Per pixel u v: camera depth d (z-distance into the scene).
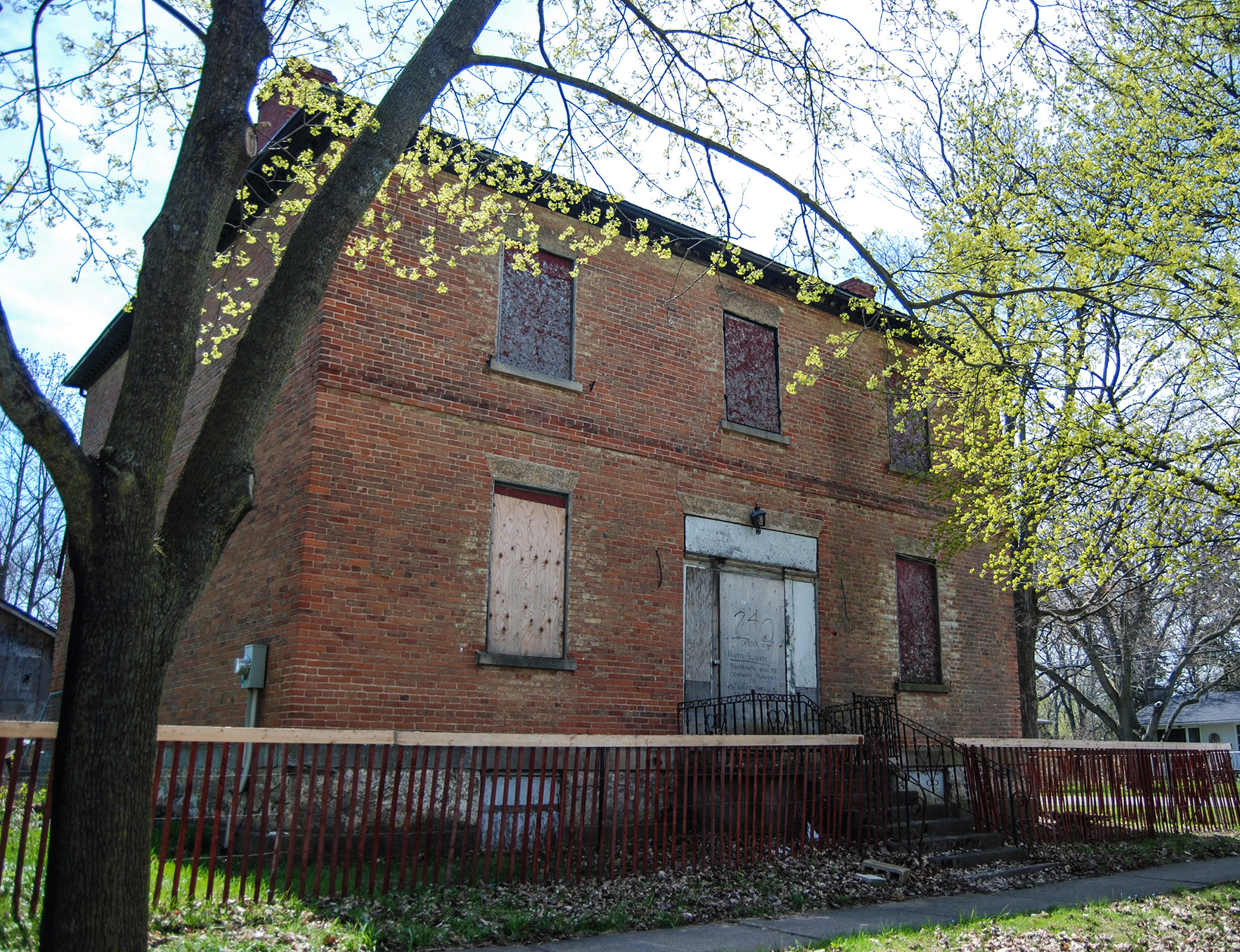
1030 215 12.88
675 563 12.73
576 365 12.38
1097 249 11.90
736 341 14.44
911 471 16.33
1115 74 12.73
